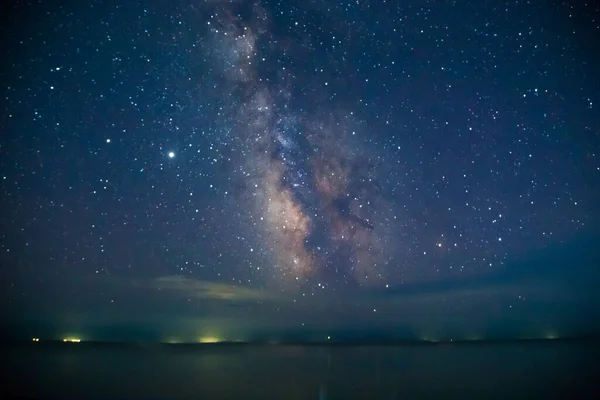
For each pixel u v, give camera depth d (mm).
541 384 5773
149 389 5570
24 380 5715
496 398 5316
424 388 5707
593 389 5660
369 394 5473
